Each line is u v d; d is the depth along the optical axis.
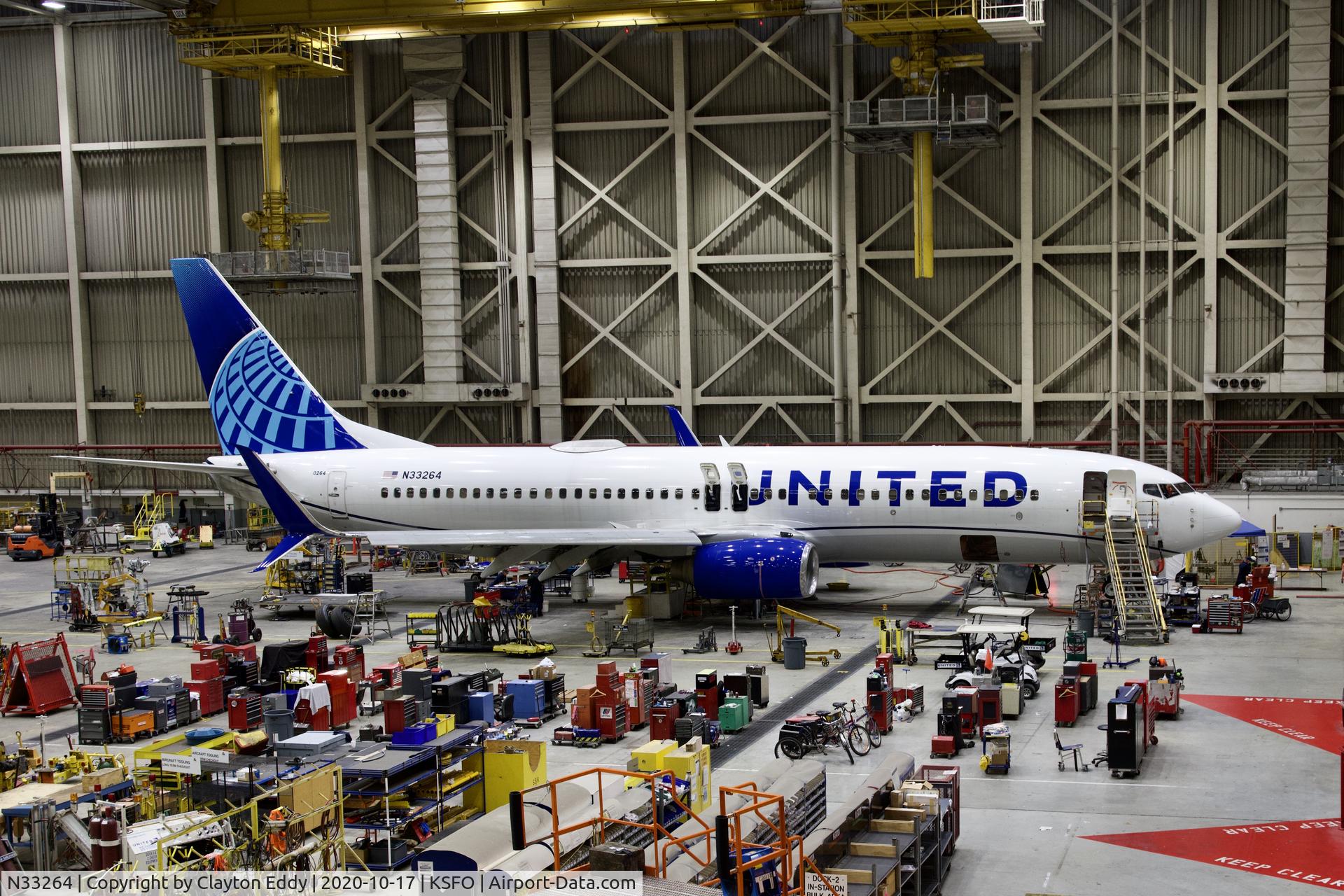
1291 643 37.69
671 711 27.67
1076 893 19.41
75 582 45.38
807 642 39.12
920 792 20.45
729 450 45.53
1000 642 34.66
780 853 16.80
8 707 32.56
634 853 16.97
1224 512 40.72
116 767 24.22
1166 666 30.00
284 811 19.20
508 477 46.34
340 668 32.88
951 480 42.19
